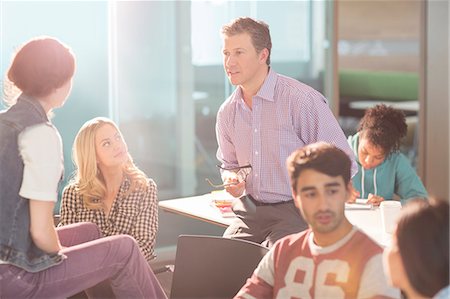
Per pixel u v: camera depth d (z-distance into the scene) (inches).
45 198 104.7
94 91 202.2
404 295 103.0
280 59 226.1
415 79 250.7
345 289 87.0
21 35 192.1
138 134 209.2
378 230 128.6
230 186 144.1
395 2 243.4
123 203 141.2
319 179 86.8
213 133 219.5
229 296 110.3
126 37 205.3
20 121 105.0
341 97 238.7
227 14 217.6
